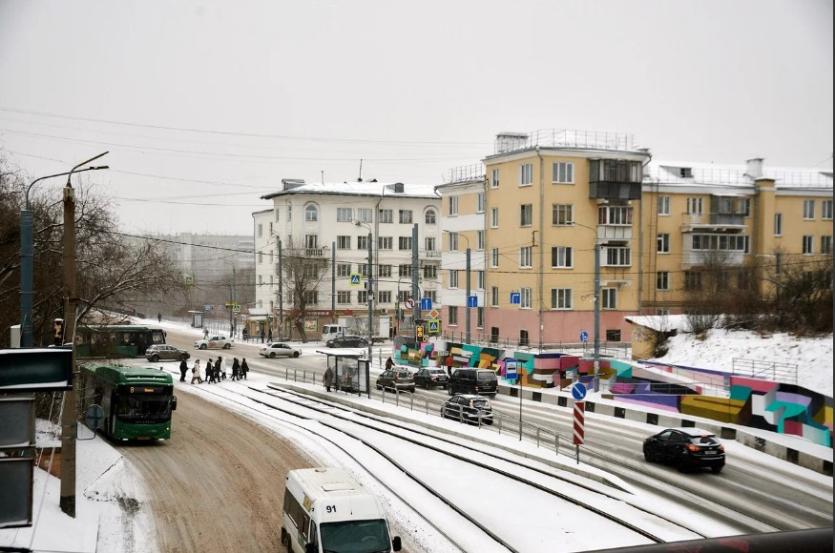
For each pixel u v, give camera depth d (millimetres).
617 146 57844
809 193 62719
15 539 15352
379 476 23438
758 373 34469
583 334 45281
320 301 81500
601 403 36594
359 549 14914
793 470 24328
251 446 28359
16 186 32875
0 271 29672
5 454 13836
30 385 13977
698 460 23531
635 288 58000
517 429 31156
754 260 56625
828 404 27047
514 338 57812
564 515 19359
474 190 62562
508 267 58656
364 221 83938
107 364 32938
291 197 81562
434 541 17688
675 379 37188
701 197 60906
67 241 18797
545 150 55344
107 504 20016
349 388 41906
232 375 50375
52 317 34656
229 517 19609
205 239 197750
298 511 16422
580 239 56438
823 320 36969
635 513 19172
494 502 20516
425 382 46375
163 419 28688
